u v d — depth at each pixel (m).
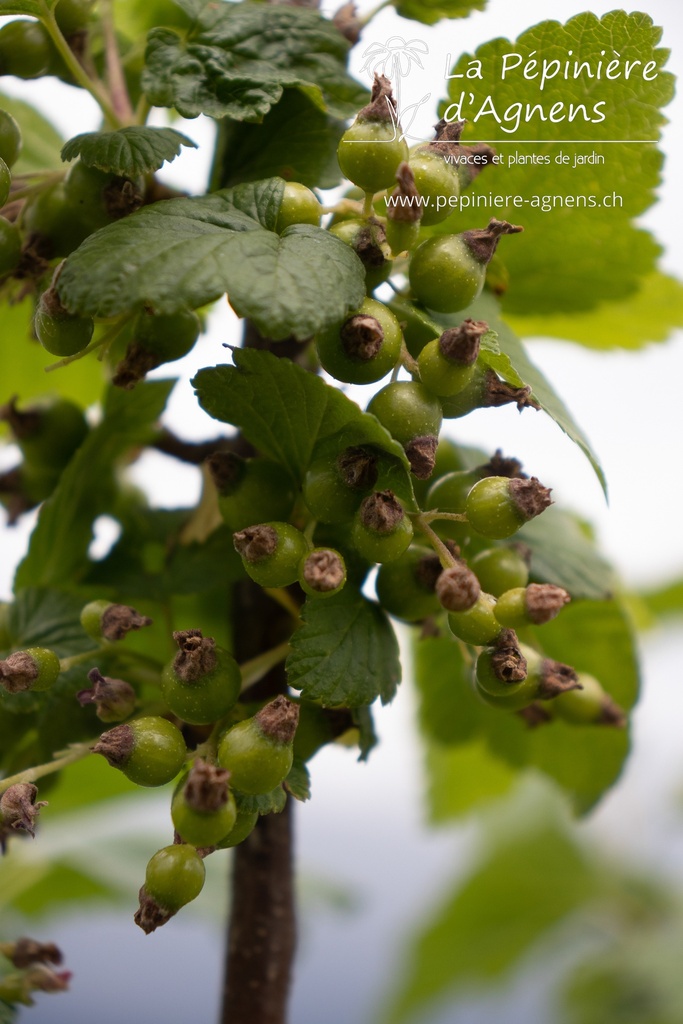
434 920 0.83
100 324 0.41
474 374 0.36
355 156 0.35
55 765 0.36
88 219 0.37
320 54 0.38
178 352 0.37
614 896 0.81
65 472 0.40
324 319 0.34
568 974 0.76
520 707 0.37
